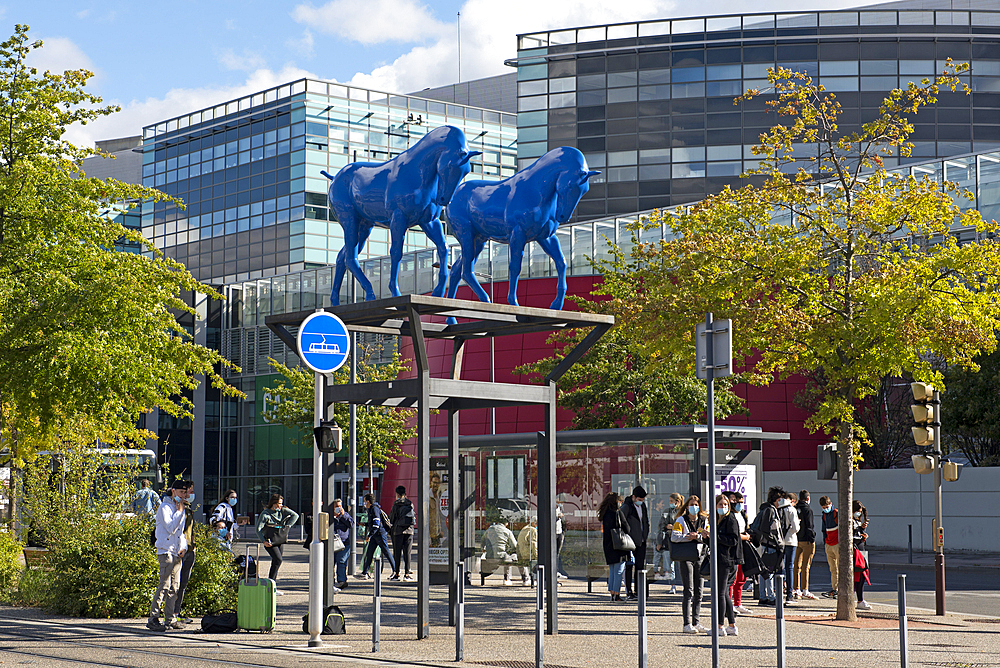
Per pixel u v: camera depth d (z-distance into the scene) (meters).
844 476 16.95
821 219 17.42
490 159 79.75
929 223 17.31
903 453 39.91
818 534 37.62
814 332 16.94
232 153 77.25
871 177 17.67
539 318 14.52
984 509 33.66
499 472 23.22
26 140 20.91
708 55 62.50
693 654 12.78
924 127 60.50
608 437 21.16
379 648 13.16
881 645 13.70
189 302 66.44
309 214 72.38
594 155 63.62
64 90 21.77
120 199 22.77
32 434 21.25
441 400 15.50
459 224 15.12
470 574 23.23
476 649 13.12
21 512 21.83
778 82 17.95
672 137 62.56
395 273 14.69
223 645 13.39
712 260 17.47
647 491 21.38
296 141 73.44
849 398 17.69
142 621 15.99
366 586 22.72
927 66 60.75
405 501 24.23
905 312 16.27
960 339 16.30
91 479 21.25
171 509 15.12
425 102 78.31
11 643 13.42
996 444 36.84
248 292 66.44
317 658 12.30
